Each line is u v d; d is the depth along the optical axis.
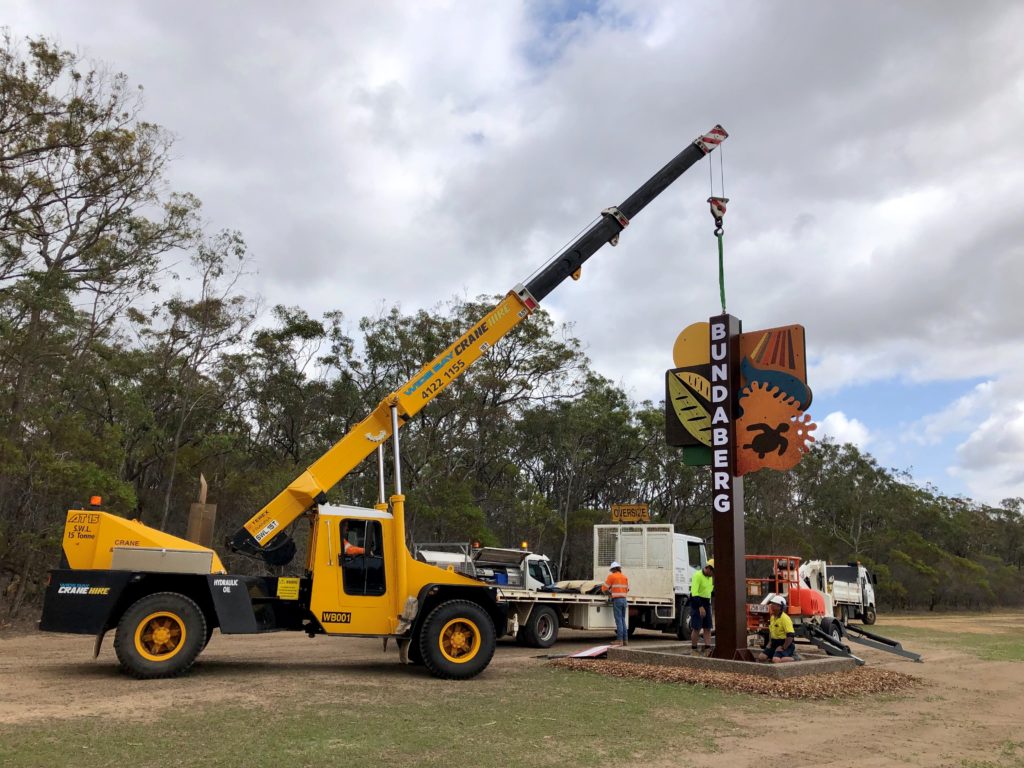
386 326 36.62
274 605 11.52
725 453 12.99
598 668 12.20
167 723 7.42
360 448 12.38
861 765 6.92
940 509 65.12
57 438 21.09
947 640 23.36
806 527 55.44
